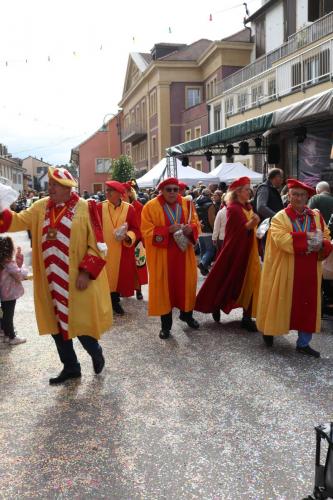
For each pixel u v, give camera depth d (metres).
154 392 4.02
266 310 4.89
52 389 4.13
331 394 3.92
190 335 5.57
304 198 4.68
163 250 5.40
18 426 3.52
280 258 4.76
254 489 2.77
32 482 2.87
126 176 36.88
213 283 5.81
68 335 4.01
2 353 5.08
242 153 12.96
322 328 5.76
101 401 3.88
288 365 4.55
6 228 3.98
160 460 3.06
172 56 36.56
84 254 4.02
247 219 5.66
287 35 23.78
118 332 5.75
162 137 36.69
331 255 5.75
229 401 3.83
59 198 3.94
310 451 3.13
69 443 3.28
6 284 5.29
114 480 2.87
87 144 53.97
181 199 5.58
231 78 25.59
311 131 10.42
